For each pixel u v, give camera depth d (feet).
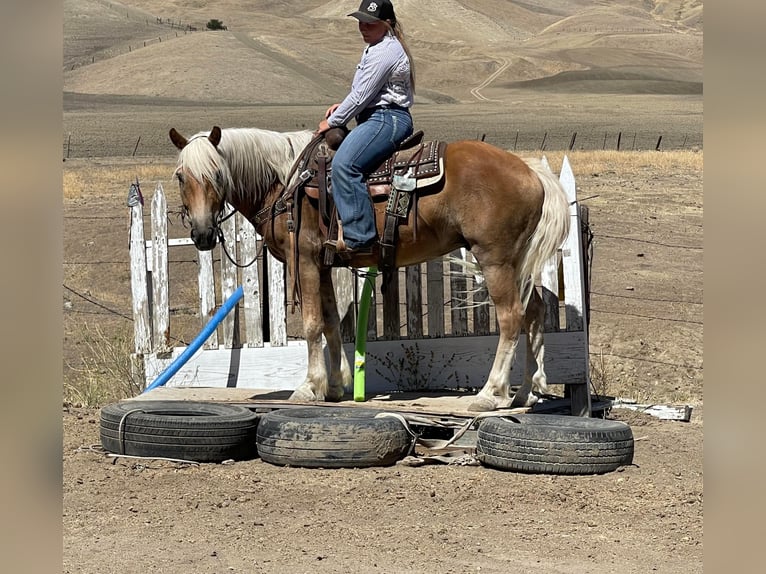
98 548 15.14
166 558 14.61
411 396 26.78
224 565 14.26
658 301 45.78
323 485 19.76
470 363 27.66
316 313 24.57
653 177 98.02
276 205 24.40
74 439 24.17
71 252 59.31
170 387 27.89
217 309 29.12
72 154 173.78
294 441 21.34
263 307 29.53
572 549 15.38
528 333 25.16
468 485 19.88
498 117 323.98
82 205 78.74
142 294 28.76
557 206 23.20
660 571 14.16
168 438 21.83
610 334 40.09
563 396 29.68
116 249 59.93
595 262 55.16
